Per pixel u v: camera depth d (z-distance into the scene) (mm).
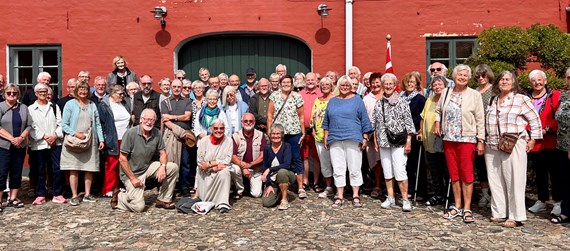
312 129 7738
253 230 5902
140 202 6766
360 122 7027
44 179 7336
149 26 10180
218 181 6793
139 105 7820
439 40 9859
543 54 7684
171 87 7859
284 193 6930
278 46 10484
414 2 9859
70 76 10211
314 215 6543
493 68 7387
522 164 5871
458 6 9773
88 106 7316
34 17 10188
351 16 9797
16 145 6879
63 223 6266
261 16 10102
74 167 7141
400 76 9930
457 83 6160
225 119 7621
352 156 7000
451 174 6328
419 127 7059
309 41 10070
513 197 5930
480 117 6094
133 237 5691
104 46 10180
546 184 6625
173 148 7465
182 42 10250
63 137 7309
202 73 8859
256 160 7465
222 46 10531
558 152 6082
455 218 6297
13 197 7102
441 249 5203
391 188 6934
